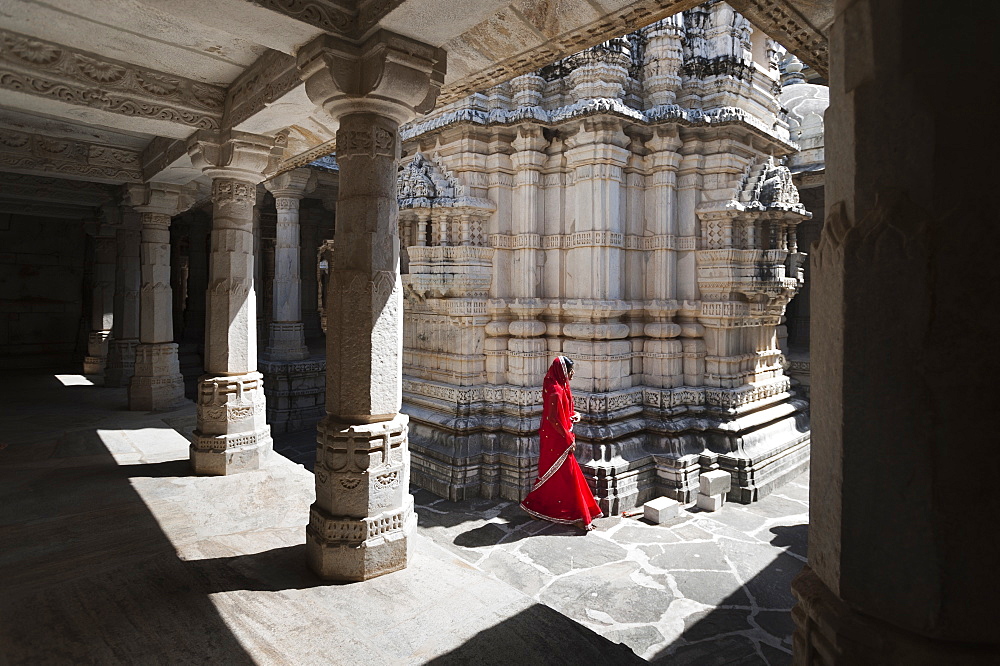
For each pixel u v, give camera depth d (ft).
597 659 8.25
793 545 20.68
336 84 10.30
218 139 16.02
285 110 13.74
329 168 39.60
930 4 3.84
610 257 26.96
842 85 4.43
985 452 3.67
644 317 29.27
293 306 39.40
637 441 26.76
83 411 26.22
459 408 27.17
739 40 29.12
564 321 27.96
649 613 15.94
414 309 31.19
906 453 3.90
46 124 19.71
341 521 10.59
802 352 40.57
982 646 3.72
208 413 17.02
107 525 13.01
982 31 3.72
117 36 12.30
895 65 3.96
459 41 11.63
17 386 33.68
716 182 28.73
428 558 11.68
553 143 28.37
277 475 16.89
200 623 9.02
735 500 26.22
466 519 23.21
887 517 3.99
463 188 27.91
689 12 29.73
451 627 9.04
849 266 4.19
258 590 10.11
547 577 18.07
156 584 10.27
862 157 4.16
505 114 27.20
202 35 12.29
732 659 13.85
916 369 3.85
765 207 28.60
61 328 45.93
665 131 27.99
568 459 22.48
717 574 18.31
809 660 4.56
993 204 3.66
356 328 10.84
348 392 10.85
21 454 18.93
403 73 10.34
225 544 12.09
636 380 28.71
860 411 4.13
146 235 26.16
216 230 17.07
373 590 10.19
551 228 28.32
